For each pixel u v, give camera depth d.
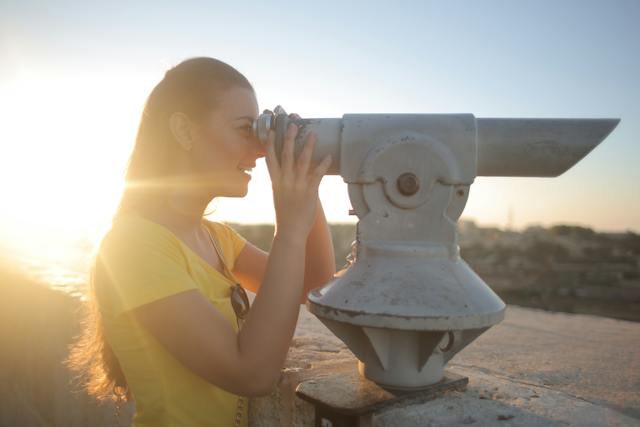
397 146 1.07
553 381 1.92
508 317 3.41
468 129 1.07
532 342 2.59
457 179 1.06
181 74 1.24
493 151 1.09
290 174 1.09
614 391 1.79
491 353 2.35
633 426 0.99
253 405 1.44
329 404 1.04
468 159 1.06
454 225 1.07
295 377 1.30
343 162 1.10
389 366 1.11
